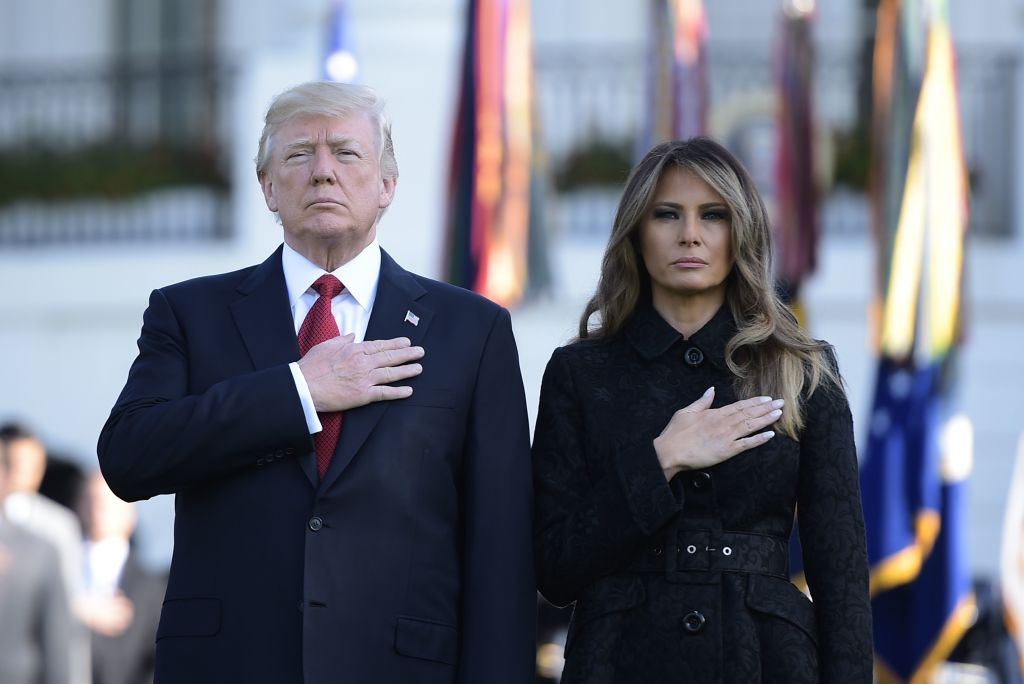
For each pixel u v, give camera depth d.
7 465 25.08
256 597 12.24
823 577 12.54
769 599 12.47
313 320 12.96
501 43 24.61
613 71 40.44
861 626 12.34
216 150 42.25
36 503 25.45
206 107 42.56
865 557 12.60
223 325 13.00
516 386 13.20
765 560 12.62
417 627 12.37
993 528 37.28
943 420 23.16
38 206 42.50
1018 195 38.62
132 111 43.03
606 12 40.66
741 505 12.64
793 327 13.24
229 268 41.34
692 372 13.19
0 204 42.56
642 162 13.38
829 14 39.62
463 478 12.94
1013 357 37.81
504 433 12.98
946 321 23.30
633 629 12.56
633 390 13.15
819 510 12.65
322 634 12.09
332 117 12.84
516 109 24.59
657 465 12.51
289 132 12.84
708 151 13.20
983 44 39.06
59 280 41.84
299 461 12.41
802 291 25.17
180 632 12.33
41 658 24.97
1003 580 23.55
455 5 39.09
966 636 26.45
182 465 12.23
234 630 12.22
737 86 39.62
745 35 39.88
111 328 41.81
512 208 24.52
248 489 12.42
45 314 42.00
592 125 40.31
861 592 12.46
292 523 12.32
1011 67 38.88
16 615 24.77
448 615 12.60
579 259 38.69
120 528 26.77
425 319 13.09
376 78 39.09
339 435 12.52
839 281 38.19
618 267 13.46
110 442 12.44
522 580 12.73
